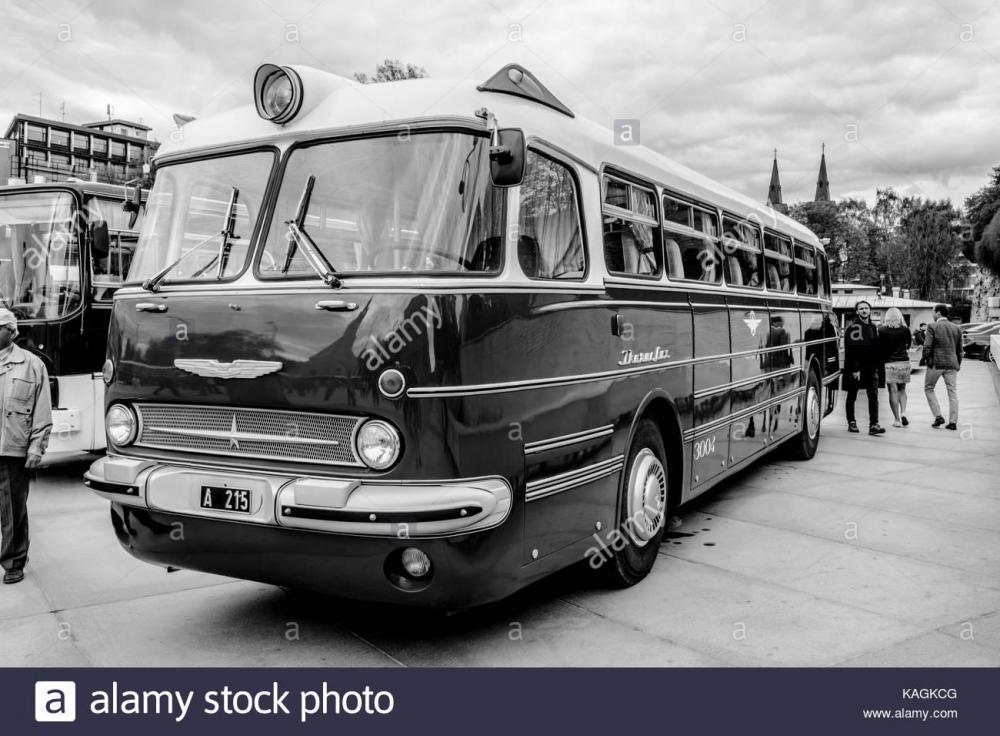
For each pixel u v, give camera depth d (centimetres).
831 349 1195
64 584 563
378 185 423
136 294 465
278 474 409
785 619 491
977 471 952
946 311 1338
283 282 419
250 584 561
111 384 470
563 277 472
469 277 401
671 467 620
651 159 614
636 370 543
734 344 749
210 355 428
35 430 566
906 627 477
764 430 856
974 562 599
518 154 406
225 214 458
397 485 386
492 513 394
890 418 1495
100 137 10956
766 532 688
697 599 527
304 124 448
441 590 392
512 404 415
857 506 778
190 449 441
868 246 6956
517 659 436
